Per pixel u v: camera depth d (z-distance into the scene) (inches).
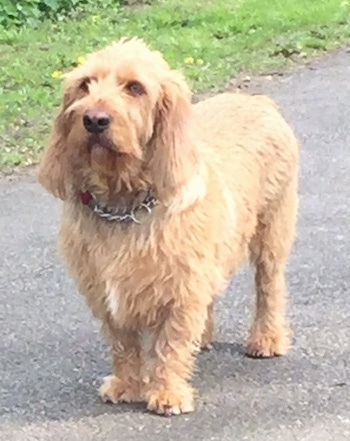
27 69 146.0
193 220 57.1
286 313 73.4
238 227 62.7
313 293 77.0
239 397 61.2
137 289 56.9
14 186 105.0
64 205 58.7
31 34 168.7
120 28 173.6
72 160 57.2
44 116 125.2
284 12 181.0
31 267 84.7
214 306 71.5
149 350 61.0
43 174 58.5
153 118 56.2
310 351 67.5
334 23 172.1
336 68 148.3
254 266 68.3
